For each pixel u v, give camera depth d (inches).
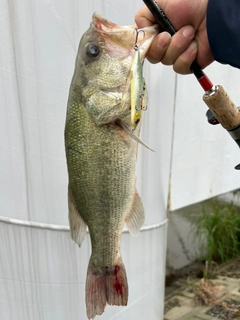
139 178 20.2
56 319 19.0
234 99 26.9
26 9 15.5
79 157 11.6
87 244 19.3
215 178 31.2
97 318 20.0
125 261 20.5
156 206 22.0
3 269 17.4
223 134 30.5
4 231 17.1
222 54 11.5
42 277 18.3
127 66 11.0
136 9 18.7
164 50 11.6
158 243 22.7
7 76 15.6
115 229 12.3
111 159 11.6
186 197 29.1
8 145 16.3
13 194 16.9
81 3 16.7
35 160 17.1
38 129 16.8
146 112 19.9
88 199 12.0
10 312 18.0
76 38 17.0
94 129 11.4
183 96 26.1
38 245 18.0
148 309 22.6
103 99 11.1
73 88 11.6
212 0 11.2
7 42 15.4
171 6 12.0
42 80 16.4
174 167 27.3
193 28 12.0
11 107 16.0
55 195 18.0
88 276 12.9
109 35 11.2
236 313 26.8
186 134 27.4
